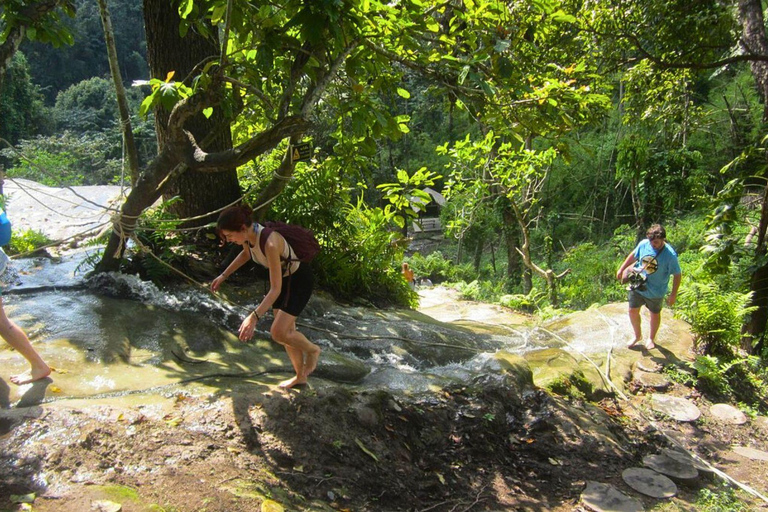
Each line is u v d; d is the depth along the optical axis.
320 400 4.20
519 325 8.80
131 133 6.36
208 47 6.83
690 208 20.56
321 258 7.64
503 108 6.07
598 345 7.34
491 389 5.24
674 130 16.08
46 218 8.48
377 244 8.19
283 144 8.18
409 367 5.84
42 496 2.79
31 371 3.97
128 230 5.58
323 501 3.41
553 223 23.75
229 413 3.84
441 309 12.74
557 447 4.84
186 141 5.33
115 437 3.33
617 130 25.58
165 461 3.26
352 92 5.61
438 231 32.53
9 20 4.74
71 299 5.46
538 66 6.87
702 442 5.44
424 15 5.55
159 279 5.94
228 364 4.87
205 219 6.90
